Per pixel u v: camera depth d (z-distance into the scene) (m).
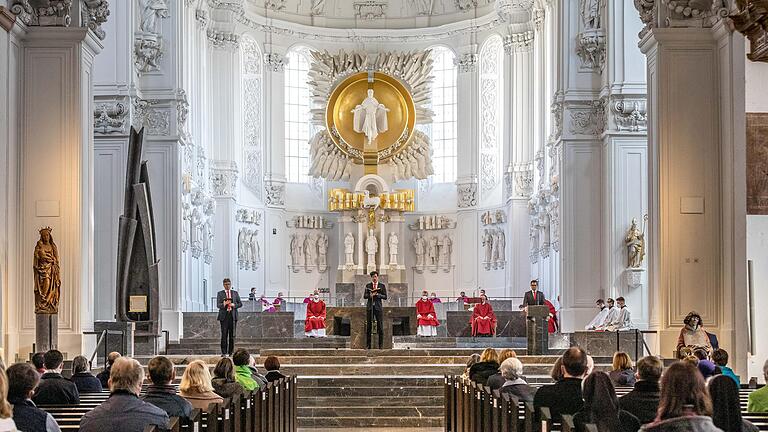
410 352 25.14
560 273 30.56
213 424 9.58
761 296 18.47
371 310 25.83
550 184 34.56
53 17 20.52
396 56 43.53
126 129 28.30
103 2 21.22
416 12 43.59
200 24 35.72
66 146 20.45
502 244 40.84
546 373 22.97
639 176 29.06
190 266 33.28
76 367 13.57
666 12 20.97
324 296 41.78
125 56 28.47
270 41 42.22
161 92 29.66
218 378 12.70
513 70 39.53
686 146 20.72
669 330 20.53
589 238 30.08
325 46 43.50
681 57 20.80
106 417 8.63
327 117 42.66
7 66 19.75
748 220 18.42
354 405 20.72
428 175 43.31
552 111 31.20
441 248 42.84
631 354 22.70
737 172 19.59
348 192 41.69
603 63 30.03
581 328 29.89
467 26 42.38
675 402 6.41
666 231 20.64
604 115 29.75
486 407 12.66
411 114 42.56
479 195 42.22
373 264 40.91
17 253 20.25
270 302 38.66
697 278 20.61
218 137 38.50
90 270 21.17
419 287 43.16
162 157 29.62
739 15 18.22
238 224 40.00
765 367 9.69
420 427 20.20
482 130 42.22
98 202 28.11
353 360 24.64
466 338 29.17
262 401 13.05
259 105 41.75
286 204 42.72
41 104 20.47
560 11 30.42
